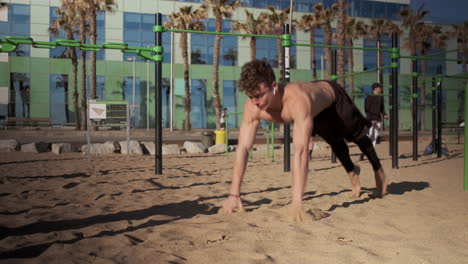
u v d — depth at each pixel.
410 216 2.96
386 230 2.53
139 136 22.31
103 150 10.80
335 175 5.97
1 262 1.80
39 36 31.14
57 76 31.66
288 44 6.65
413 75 8.59
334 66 8.34
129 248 2.07
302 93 2.83
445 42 37.09
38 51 31.23
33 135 21.77
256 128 3.14
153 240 2.25
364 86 37.22
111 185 4.79
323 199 3.81
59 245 2.06
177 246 2.15
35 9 31.08
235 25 30.19
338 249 2.12
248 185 4.96
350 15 37.47
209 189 4.55
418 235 2.41
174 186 4.80
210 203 3.62
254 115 3.05
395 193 4.25
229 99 34.56
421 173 6.16
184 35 28.30
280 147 12.66
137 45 32.84
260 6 35.56
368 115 8.69
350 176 3.90
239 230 2.51
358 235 2.41
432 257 2.00
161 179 5.50
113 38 32.31
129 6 32.62
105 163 8.02
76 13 25.55
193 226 2.59
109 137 20.73
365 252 2.06
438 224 2.69
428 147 9.90
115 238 2.24
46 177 5.60
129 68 32.69
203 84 34.09
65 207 3.33
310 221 2.76
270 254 2.04
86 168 6.97
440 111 9.32
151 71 33.19
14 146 11.31
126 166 7.43
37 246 2.12
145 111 32.91
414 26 34.75
